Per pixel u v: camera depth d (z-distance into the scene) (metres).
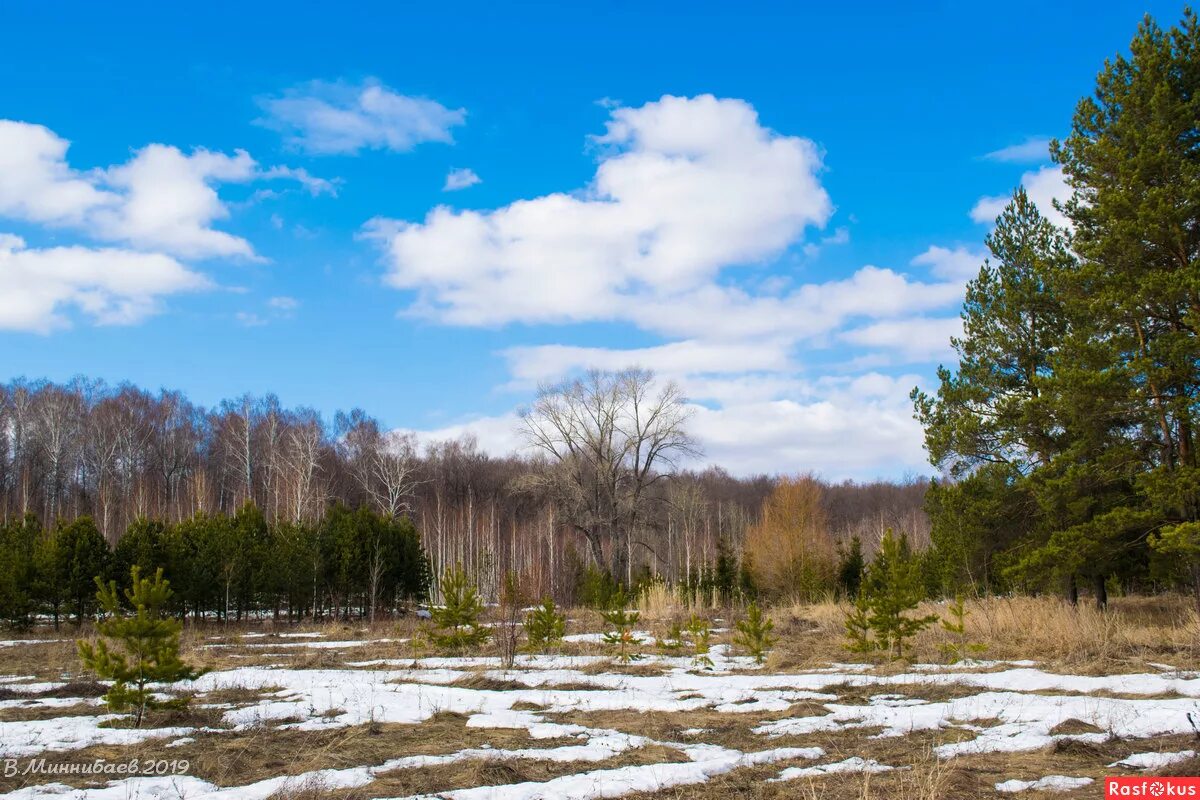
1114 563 20.80
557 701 11.00
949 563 23.92
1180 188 17.52
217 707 10.68
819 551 38.75
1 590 22.81
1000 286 22.88
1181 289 16.81
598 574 36.38
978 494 22.44
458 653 18.06
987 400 22.59
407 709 10.40
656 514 49.53
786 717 9.84
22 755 8.00
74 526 24.84
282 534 31.23
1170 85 18.73
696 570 39.81
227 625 26.38
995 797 6.51
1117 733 8.26
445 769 7.48
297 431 59.25
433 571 43.09
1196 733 7.85
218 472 65.75
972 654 15.37
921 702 10.64
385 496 63.41
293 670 15.02
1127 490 20.34
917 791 6.56
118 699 9.39
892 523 76.06
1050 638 16.02
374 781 7.11
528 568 45.06
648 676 13.78
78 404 60.31
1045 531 21.14
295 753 8.14
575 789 6.77
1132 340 18.05
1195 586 18.69
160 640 9.73
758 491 89.94
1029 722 8.96
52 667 15.36
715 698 11.23
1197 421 17.14
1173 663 12.91
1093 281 18.78
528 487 46.12
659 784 6.94
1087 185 20.22
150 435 63.00
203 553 26.45
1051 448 21.67
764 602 35.53
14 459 56.50
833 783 6.95
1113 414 18.36
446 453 74.69
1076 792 6.54
